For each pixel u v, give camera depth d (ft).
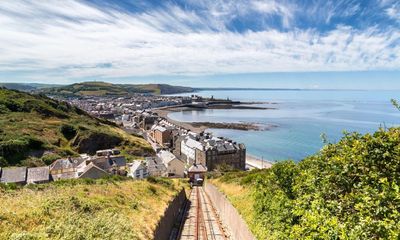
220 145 286.25
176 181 193.57
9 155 174.19
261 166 269.03
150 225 51.85
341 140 33.22
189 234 65.16
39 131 228.84
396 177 23.34
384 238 18.12
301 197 31.81
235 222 60.34
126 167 211.41
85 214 46.16
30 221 37.37
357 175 25.85
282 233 34.94
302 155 286.05
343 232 20.27
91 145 246.06
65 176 161.38
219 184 121.29
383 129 28.78
